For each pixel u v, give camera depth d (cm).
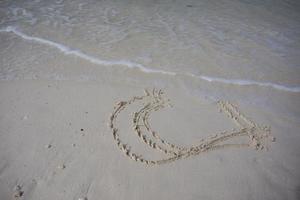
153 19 311
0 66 216
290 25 321
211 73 229
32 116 174
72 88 201
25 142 156
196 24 308
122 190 136
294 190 141
